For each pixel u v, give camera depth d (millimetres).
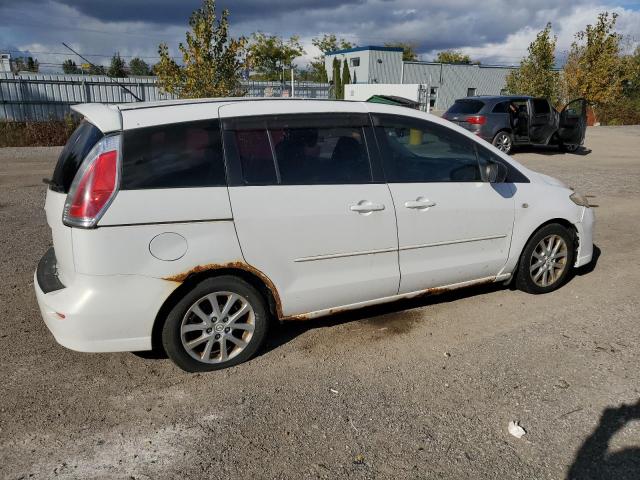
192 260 3283
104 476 2607
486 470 2643
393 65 46438
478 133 15461
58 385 3371
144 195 3158
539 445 2822
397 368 3600
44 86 22422
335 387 3373
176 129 3305
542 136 16188
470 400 3221
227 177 3389
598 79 30438
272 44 52906
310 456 2744
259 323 3631
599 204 8844
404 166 4012
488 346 3895
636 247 6387
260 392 3322
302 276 3664
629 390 3314
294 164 3605
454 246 4230
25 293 4754
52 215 3320
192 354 3488
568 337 4027
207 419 3051
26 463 2686
